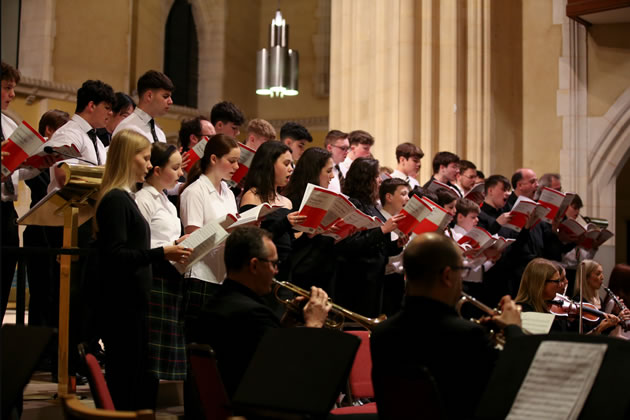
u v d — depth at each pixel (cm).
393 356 302
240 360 329
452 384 291
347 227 479
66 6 1229
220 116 607
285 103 1546
